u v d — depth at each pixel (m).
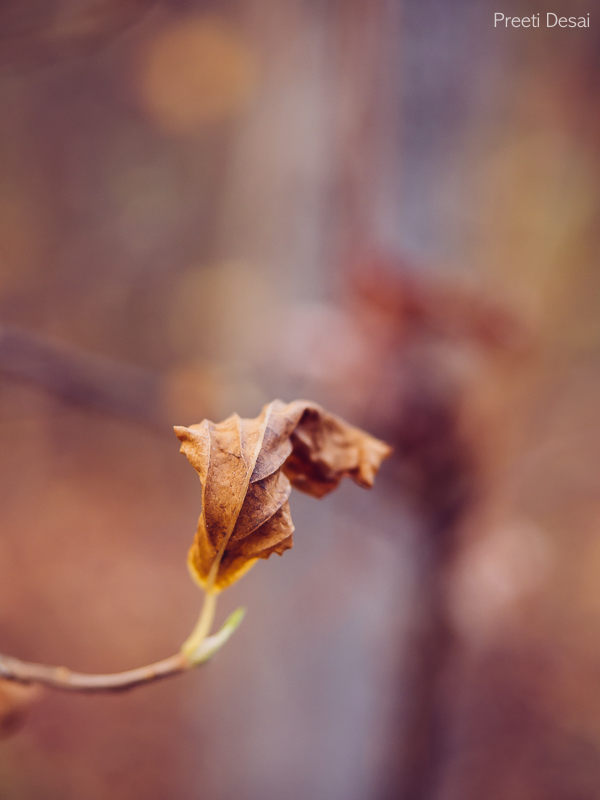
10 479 2.09
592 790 1.35
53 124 2.27
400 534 0.80
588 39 0.83
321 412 0.40
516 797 1.32
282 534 0.39
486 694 1.45
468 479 0.75
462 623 0.79
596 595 1.67
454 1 0.75
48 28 0.60
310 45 0.86
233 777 0.99
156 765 1.41
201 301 2.14
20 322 1.88
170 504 2.18
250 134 1.01
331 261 0.81
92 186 2.32
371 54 0.76
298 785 0.95
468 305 0.70
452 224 0.77
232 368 0.83
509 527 0.82
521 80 0.80
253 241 0.93
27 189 2.20
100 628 1.71
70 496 2.11
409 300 0.69
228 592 1.02
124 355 2.19
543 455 1.76
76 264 2.12
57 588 1.79
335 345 0.71
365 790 0.92
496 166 0.79
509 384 0.77
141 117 2.21
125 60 2.15
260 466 0.39
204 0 1.61
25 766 1.38
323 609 0.89
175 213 2.38
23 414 1.86
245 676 0.97
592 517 1.79
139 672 0.40
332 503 0.82
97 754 1.43
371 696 0.89
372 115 0.77
